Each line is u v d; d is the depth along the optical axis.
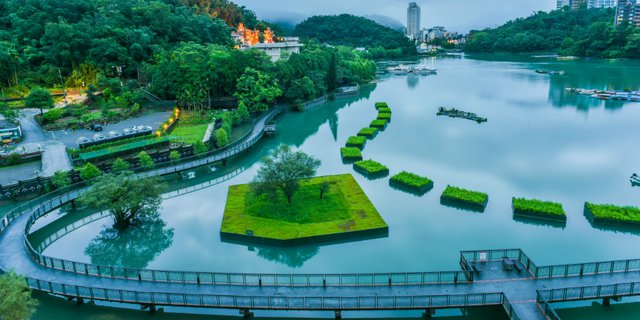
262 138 120.00
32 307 44.78
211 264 55.81
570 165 92.19
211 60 142.25
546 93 186.62
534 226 64.69
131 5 190.62
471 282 44.97
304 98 164.62
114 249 62.16
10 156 84.31
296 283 46.31
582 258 55.53
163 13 189.25
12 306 34.91
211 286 46.19
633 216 63.75
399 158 97.94
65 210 70.81
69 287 45.16
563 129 123.06
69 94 145.00
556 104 161.25
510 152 101.75
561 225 65.00
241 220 63.66
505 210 70.12
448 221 66.12
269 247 57.91
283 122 141.00
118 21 174.00
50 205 65.75
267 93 140.75
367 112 154.75
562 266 45.94
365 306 42.25
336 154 102.75
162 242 61.44
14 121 105.38
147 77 156.75
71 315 45.44
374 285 45.44
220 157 90.81
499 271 47.06
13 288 35.47
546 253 56.84
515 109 153.75
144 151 88.88
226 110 133.88
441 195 73.06
